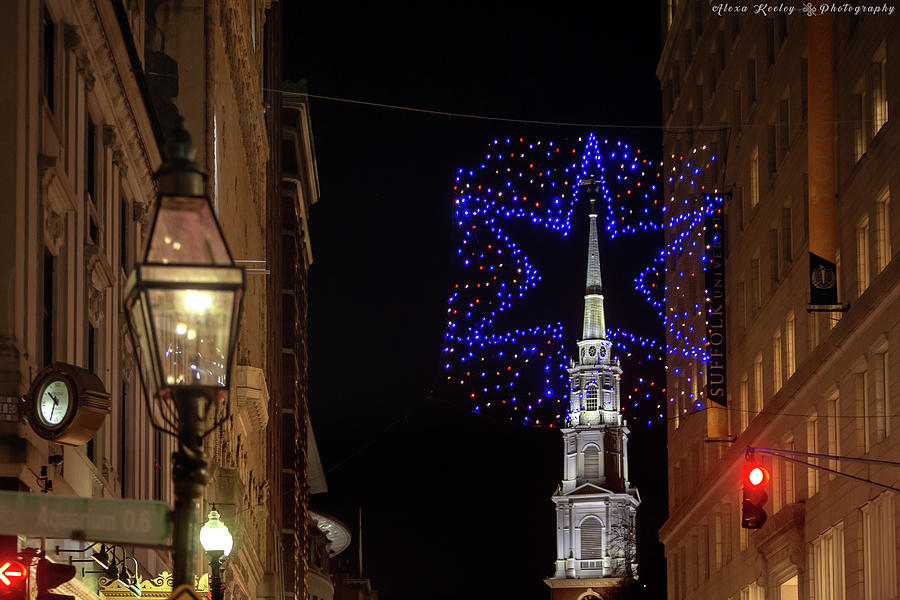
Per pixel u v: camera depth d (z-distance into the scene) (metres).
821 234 54.84
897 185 47.56
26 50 22.72
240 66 61.41
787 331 63.28
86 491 27.06
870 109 51.34
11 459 20.78
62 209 25.66
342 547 169.25
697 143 85.19
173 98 46.16
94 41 28.73
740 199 74.12
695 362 85.19
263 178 80.94
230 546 27.38
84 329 28.02
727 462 73.88
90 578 27.92
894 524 47.34
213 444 47.59
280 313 109.75
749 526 37.00
